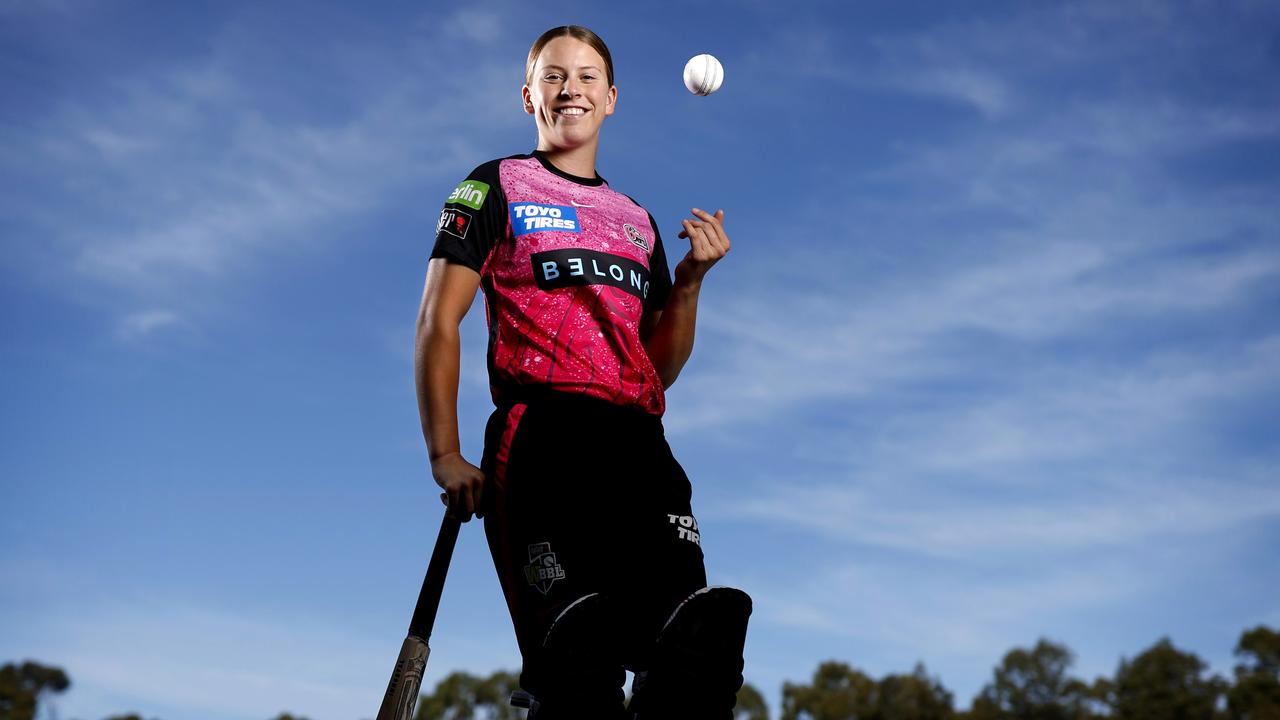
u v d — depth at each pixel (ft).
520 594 7.89
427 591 7.66
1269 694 156.15
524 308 8.55
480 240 8.73
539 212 8.82
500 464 8.20
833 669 179.42
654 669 7.29
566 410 8.20
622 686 7.48
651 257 9.53
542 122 9.46
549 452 8.05
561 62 9.46
